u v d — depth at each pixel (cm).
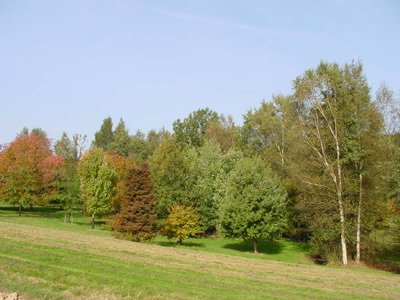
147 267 1559
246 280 1525
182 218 3441
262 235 3288
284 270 1952
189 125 7662
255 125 5834
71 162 4738
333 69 3102
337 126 3069
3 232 2122
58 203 5112
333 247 3222
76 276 1177
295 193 4084
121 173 4869
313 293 1395
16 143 4909
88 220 5153
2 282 1011
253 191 3309
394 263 3058
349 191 3033
